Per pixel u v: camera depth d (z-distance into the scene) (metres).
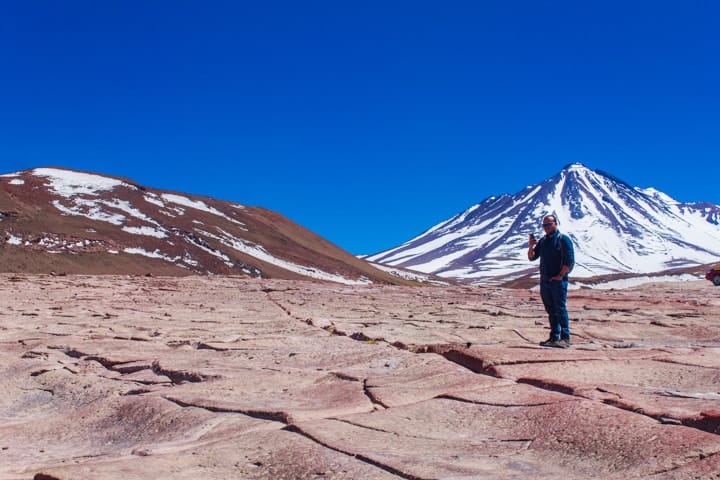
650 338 11.53
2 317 14.27
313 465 4.72
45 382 8.76
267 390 7.38
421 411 6.23
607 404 6.04
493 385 7.16
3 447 6.16
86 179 131.00
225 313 15.45
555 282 10.00
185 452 5.21
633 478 4.36
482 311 15.84
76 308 16.22
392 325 12.79
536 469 4.66
